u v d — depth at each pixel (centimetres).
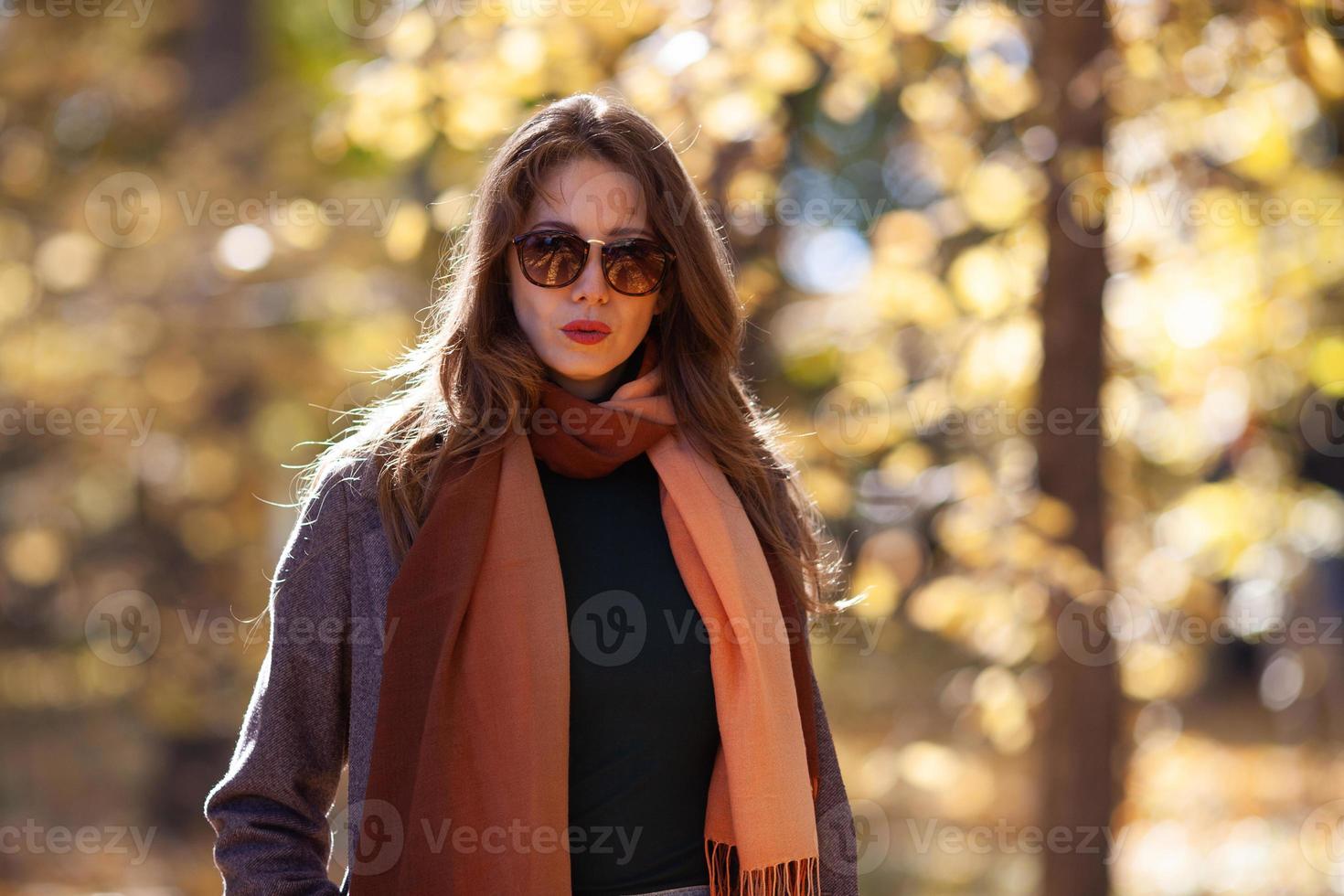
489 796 491
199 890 2042
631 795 519
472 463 530
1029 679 1225
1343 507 1416
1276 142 1245
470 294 547
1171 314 1261
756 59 1117
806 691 578
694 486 559
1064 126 1147
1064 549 1155
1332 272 1322
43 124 2319
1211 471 1373
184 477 2231
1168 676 1318
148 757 2523
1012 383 1302
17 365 2158
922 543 1205
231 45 2431
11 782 2403
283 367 2186
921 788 1416
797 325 1442
